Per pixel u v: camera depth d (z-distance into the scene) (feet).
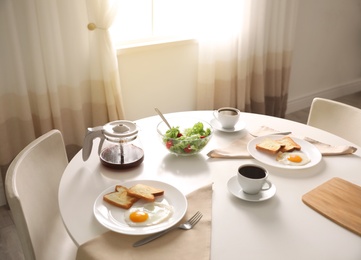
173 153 4.42
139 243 3.01
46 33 6.63
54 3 6.57
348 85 14.40
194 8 8.90
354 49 13.87
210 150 4.58
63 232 4.39
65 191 3.74
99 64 7.48
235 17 9.16
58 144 4.69
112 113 7.81
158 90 9.12
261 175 3.64
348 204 3.52
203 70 9.37
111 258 2.87
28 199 3.84
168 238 3.09
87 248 2.97
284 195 3.71
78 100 7.48
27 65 6.86
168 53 8.86
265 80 10.78
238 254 2.95
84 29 7.23
